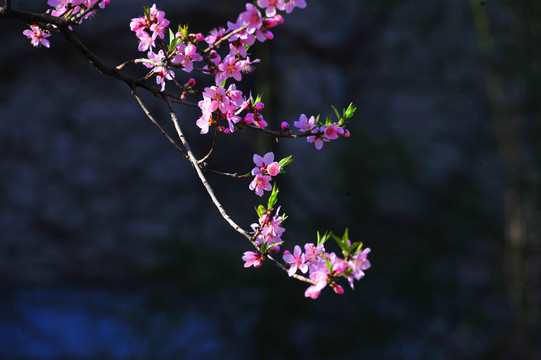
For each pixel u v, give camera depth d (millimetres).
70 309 8711
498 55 7035
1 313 8617
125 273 9500
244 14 1509
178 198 9625
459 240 6730
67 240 9469
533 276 7129
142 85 1784
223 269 6062
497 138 7844
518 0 6508
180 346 6273
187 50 1638
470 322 6609
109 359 7039
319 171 7469
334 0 9367
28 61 8953
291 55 9258
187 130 9227
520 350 6516
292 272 1542
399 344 6074
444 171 8047
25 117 9336
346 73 9547
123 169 9664
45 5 8328
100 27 8688
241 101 1678
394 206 7035
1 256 9211
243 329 6359
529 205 6883
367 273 6410
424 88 8953
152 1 8727
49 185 9508
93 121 9594
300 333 6289
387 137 6848
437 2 7996
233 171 9148
